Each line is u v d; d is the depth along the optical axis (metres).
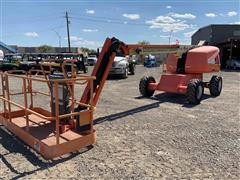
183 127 6.25
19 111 6.42
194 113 7.62
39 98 9.80
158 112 7.74
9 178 3.80
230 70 28.69
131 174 3.95
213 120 6.88
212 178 3.85
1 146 5.00
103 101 9.33
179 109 8.13
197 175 3.93
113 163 4.30
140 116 7.25
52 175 3.90
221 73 23.62
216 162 4.38
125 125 6.39
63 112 5.37
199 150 4.87
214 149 4.93
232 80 17.39
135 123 6.56
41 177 3.84
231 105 8.80
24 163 4.28
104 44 6.42
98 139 5.38
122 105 8.65
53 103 5.52
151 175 3.92
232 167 4.20
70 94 5.47
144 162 4.35
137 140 5.36
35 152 4.73
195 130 6.03
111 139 5.39
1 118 6.27
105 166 4.20
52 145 4.43
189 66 10.00
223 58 35.75
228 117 7.19
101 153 4.69
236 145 5.13
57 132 4.48
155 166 4.21
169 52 9.41
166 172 4.02
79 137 4.82
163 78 9.89
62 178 3.81
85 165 4.23
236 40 32.12
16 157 4.51
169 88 9.51
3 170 4.04
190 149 4.91
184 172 4.02
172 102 9.21
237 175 3.95
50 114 6.09
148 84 10.14
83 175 3.91
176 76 9.57
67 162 4.33
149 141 5.31
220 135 5.70
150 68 30.58
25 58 15.09
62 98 5.34
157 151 4.80
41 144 4.59
